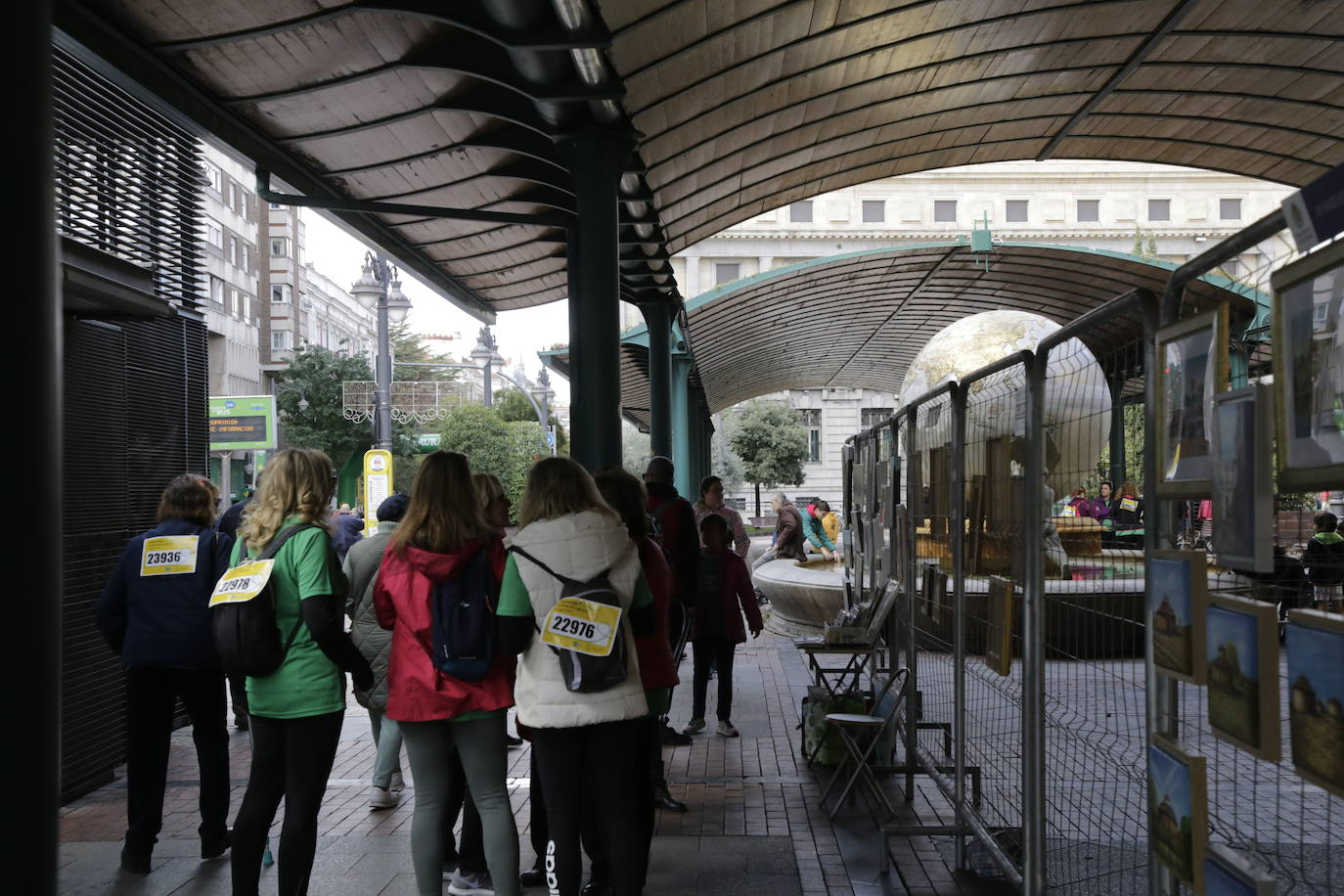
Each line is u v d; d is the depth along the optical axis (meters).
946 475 5.70
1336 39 10.26
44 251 2.18
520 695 4.27
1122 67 10.79
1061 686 4.04
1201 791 2.64
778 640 14.69
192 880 5.43
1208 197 56.38
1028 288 27.44
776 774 7.39
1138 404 3.27
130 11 5.79
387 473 23.62
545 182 8.77
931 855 5.61
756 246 56.34
